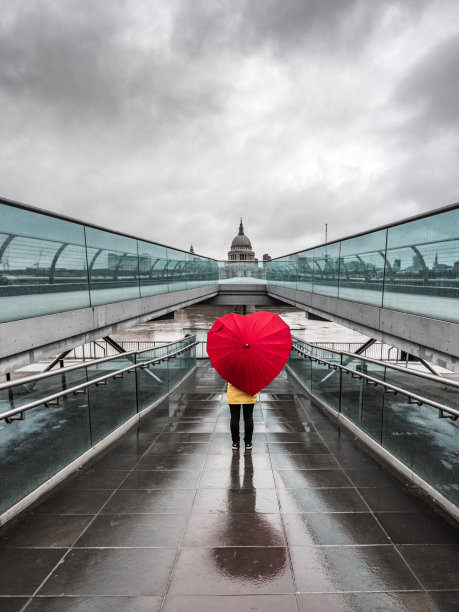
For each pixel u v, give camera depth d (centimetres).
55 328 528
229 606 230
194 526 315
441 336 446
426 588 245
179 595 239
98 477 406
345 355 593
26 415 353
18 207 454
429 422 364
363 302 709
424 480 375
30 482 356
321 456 461
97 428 484
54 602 234
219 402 726
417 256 506
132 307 816
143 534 304
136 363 613
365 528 311
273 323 470
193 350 1118
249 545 290
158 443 507
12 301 446
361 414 526
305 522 321
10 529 310
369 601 234
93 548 286
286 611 227
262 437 529
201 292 1594
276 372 454
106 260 695
